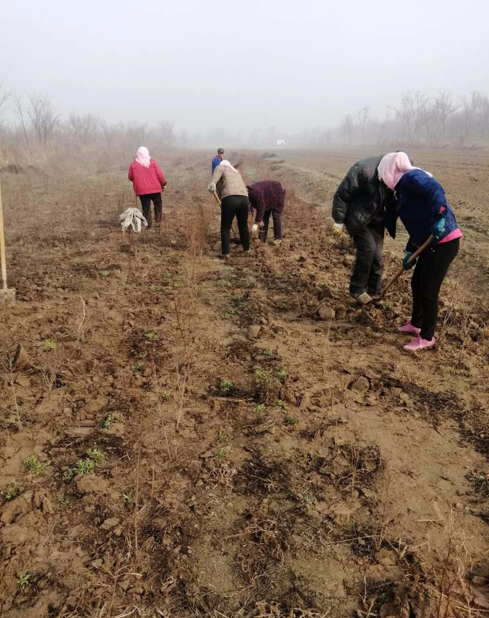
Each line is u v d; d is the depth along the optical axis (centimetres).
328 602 218
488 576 231
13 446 313
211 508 269
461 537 252
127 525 256
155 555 239
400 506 271
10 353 429
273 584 226
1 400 359
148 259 750
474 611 210
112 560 236
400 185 441
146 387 384
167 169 2888
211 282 644
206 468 299
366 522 261
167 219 1066
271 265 699
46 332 473
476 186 1472
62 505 269
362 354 445
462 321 504
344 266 708
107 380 393
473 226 912
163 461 304
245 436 329
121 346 454
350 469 299
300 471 298
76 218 1104
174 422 342
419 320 472
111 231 962
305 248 820
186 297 583
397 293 582
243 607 215
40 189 1714
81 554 239
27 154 2558
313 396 375
